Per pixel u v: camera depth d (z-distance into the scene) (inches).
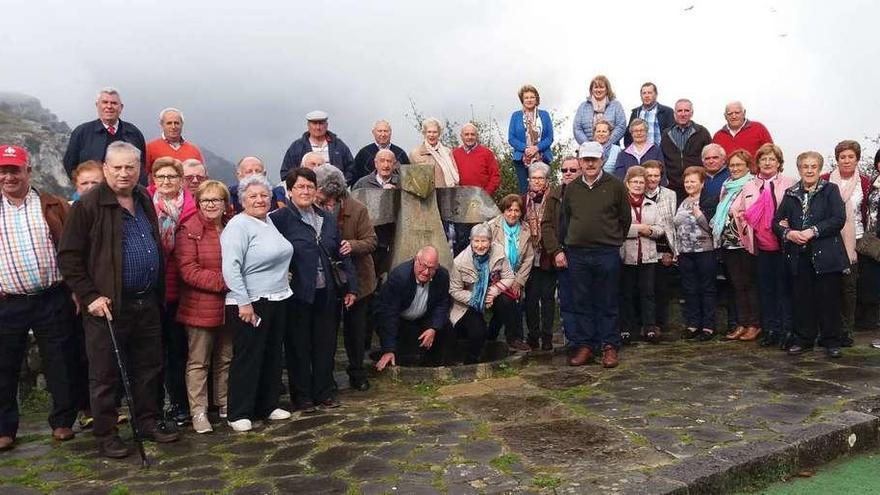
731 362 236.2
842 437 162.1
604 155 310.2
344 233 218.4
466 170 314.0
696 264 277.7
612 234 239.3
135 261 172.2
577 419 179.3
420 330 247.8
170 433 180.7
